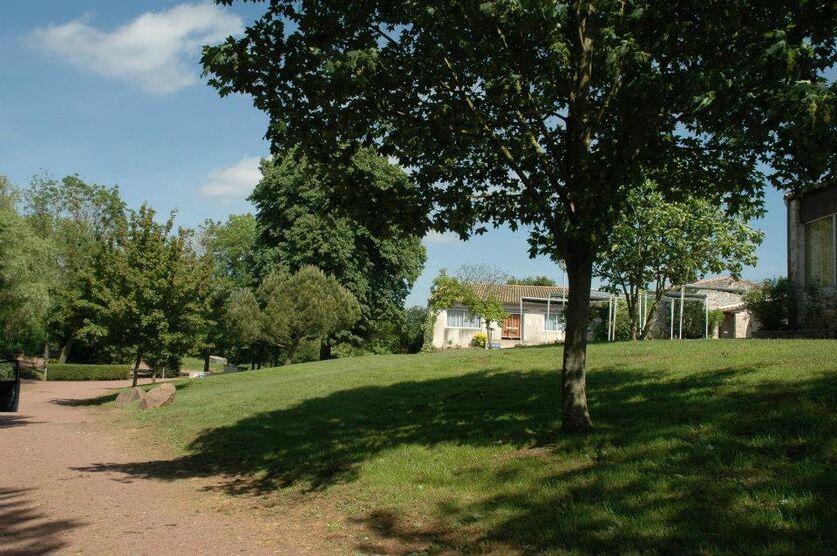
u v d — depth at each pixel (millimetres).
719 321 32969
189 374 52406
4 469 11008
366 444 10570
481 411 11500
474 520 6641
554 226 8906
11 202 39062
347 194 9383
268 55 8172
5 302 35625
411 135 9078
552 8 7457
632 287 23156
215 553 6293
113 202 58156
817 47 7590
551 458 7902
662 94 7629
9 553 6062
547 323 42812
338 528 7137
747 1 7375
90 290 26844
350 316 33875
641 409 9266
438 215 9680
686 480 6324
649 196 20594
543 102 9289
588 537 5609
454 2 8055
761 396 8562
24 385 39719
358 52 7469
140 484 10094
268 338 32719
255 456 11562
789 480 5887
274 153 8828
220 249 62250
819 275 18656
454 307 42656
